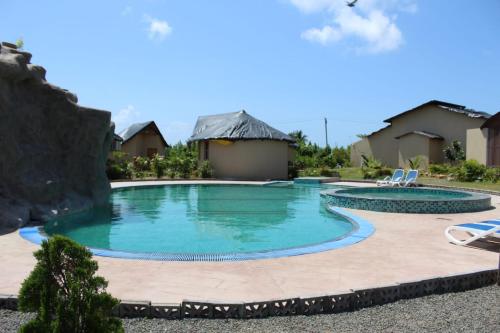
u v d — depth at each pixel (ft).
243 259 21.71
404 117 106.01
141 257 21.86
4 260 20.99
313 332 13.20
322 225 36.81
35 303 9.25
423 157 96.63
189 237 31.24
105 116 44.11
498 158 78.48
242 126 92.94
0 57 33.17
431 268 20.25
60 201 38.22
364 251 23.65
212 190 68.28
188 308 14.26
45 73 40.24
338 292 15.42
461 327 13.60
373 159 105.60
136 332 13.00
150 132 135.54
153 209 46.42
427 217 37.22
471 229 25.62
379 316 14.61
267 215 42.55
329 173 93.76
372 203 41.60
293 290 16.80
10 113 33.71
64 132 40.29
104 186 47.96
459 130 95.14
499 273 18.28
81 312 9.26
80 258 9.61
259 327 13.55
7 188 32.76
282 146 93.97
